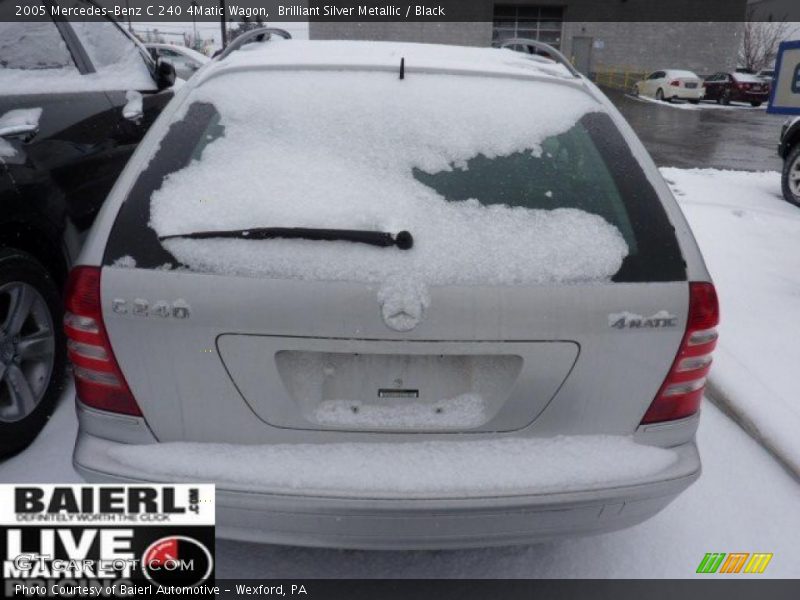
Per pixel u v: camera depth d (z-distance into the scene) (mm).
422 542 1686
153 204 1690
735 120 19328
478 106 1954
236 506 1628
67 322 1695
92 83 3488
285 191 1681
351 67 2041
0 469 2424
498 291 1595
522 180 1793
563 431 1709
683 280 1697
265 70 2045
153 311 1598
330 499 1599
